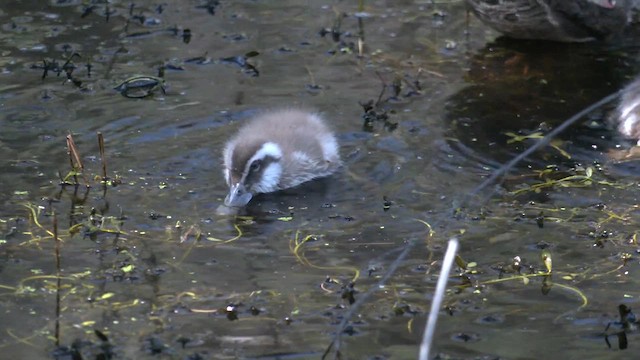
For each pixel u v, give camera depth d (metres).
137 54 15.42
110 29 16.22
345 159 12.79
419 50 15.69
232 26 16.36
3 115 13.56
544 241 11.06
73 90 14.28
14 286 10.17
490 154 12.88
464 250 10.91
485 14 15.65
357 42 15.84
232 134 13.20
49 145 12.88
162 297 10.02
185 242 10.99
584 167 12.59
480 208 11.73
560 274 10.47
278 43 15.80
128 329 9.52
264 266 10.58
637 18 16.69
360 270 10.52
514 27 15.65
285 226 11.41
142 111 13.76
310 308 9.86
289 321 9.64
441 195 12.01
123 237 11.05
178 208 11.69
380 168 12.58
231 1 17.27
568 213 11.62
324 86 14.52
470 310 9.86
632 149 12.98
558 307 9.91
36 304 9.88
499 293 10.14
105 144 12.93
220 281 10.30
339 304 9.92
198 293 10.09
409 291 10.14
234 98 14.16
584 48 15.87
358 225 11.41
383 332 9.50
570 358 9.14
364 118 13.66
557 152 12.91
